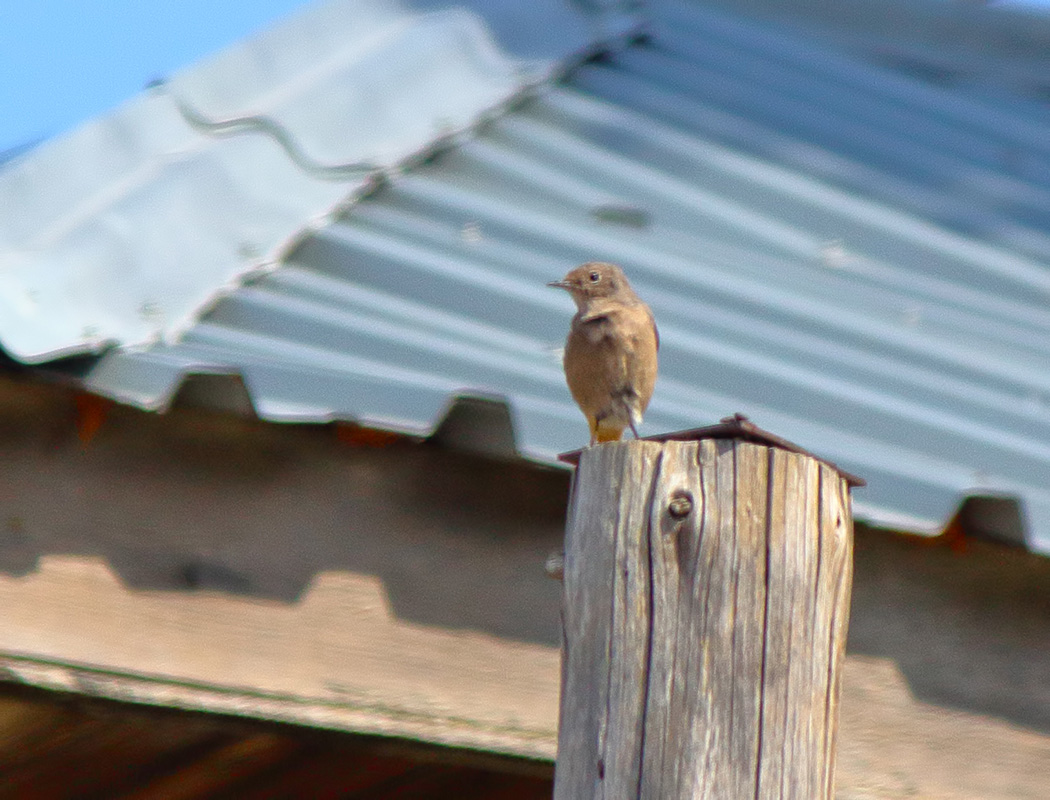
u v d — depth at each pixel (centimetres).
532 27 1581
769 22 1952
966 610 959
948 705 949
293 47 1358
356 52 1414
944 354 1155
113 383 796
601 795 586
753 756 584
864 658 937
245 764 989
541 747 868
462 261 1124
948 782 942
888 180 1479
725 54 1711
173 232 1030
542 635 878
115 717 827
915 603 949
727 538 597
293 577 835
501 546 876
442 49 1451
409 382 832
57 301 884
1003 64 2006
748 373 1042
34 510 791
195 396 809
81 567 795
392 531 858
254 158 1170
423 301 1059
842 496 629
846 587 624
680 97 1550
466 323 1044
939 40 2012
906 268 1320
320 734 838
